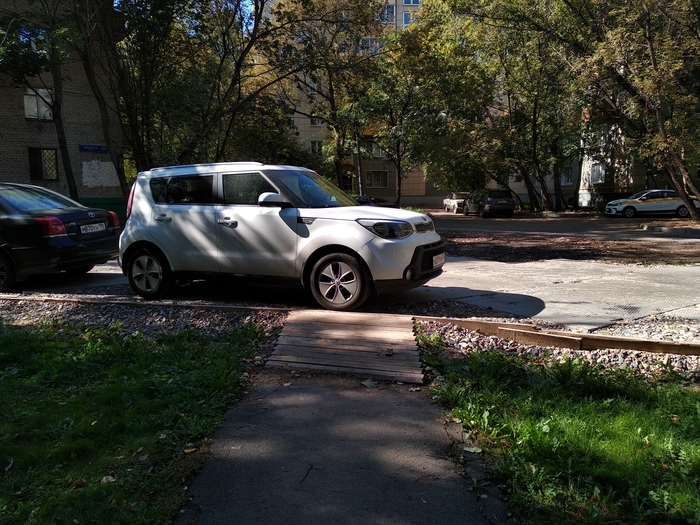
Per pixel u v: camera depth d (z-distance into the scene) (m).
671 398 3.76
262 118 24.41
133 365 4.54
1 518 2.44
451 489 2.72
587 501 2.57
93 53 20.05
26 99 21.92
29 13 15.84
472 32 26.64
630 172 35.16
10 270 7.98
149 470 2.87
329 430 3.40
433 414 3.64
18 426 3.39
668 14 17.70
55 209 8.40
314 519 2.48
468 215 34.09
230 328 5.71
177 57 20.39
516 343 5.19
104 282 8.98
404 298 7.12
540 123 30.88
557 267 10.45
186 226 6.87
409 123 26.66
